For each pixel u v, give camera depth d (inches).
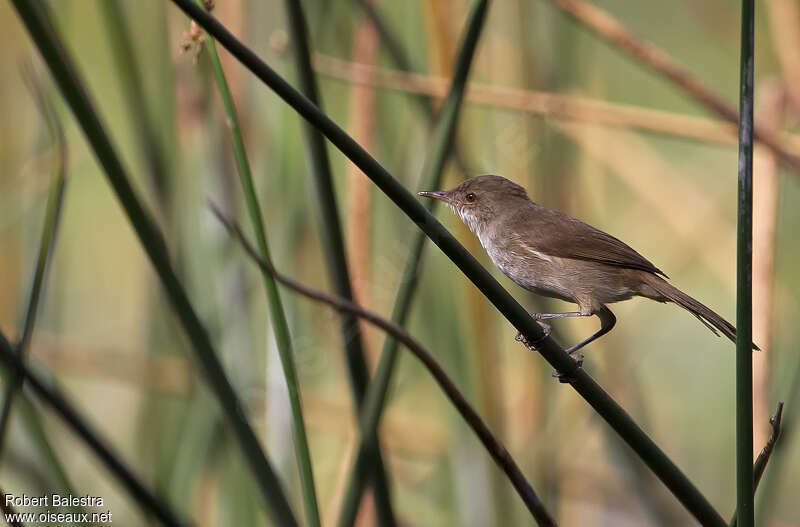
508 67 458.6
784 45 465.4
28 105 457.1
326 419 437.1
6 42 465.7
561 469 448.1
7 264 442.3
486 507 399.2
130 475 262.7
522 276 377.1
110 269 568.7
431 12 405.7
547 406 422.6
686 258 547.8
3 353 241.1
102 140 245.1
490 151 462.9
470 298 401.1
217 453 373.4
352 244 395.9
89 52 526.0
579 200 446.3
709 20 660.7
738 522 227.0
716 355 597.3
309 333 414.6
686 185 552.7
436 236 229.5
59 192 260.8
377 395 296.7
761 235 380.2
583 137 484.1
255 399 410.9
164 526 267.3
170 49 393.4
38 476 338.3
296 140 396.2
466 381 404.5
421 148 412.2
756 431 354.0
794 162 399.5
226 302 385.1
